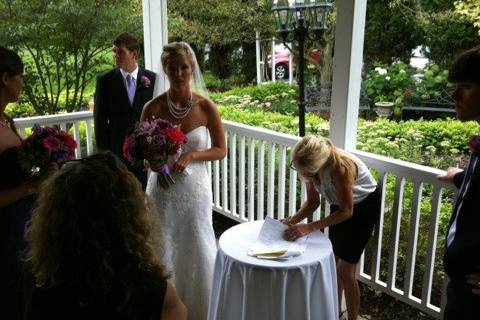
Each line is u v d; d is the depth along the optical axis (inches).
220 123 108.0
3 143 75.0
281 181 141.4
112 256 38.3
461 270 62.4
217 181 172.9
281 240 92.1
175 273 107.3
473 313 62.1
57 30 253.6
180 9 293.1
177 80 101.3
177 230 105.2
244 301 83.1
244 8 283.9
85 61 266.2
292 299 82.0
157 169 97.4
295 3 143.6
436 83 164.9
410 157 137.3
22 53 262.2
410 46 186.5
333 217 92.0
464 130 134.7
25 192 74.5
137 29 260.5
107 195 38.5
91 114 178.4
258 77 295.3
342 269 102.7
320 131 187.6
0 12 245.0
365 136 155.0
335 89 113.0
